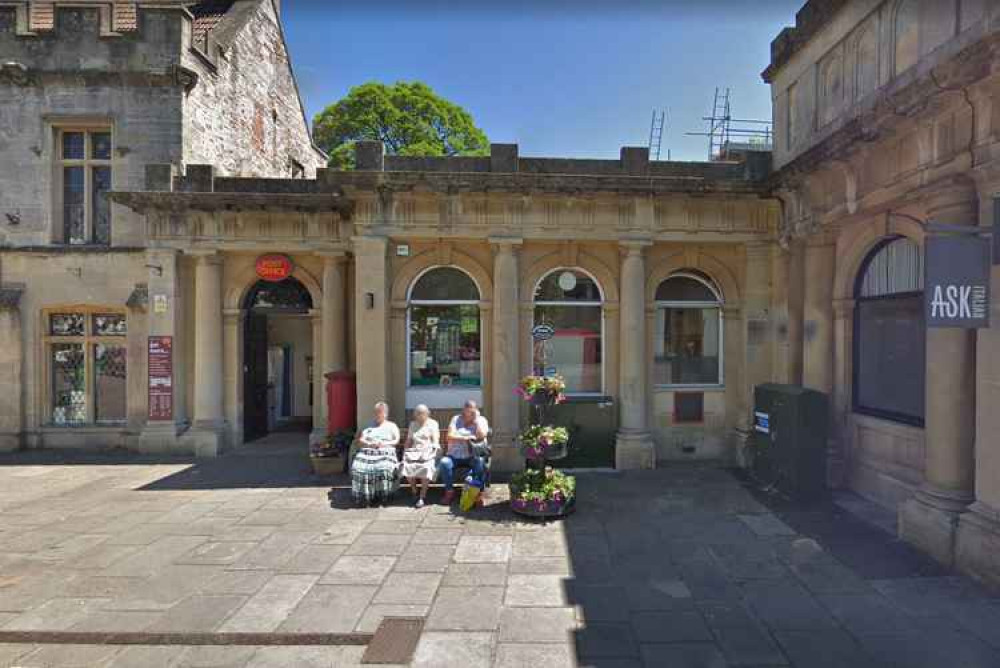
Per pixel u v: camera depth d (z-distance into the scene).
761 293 8.53
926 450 5.29
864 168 6.12
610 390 8.71
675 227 8.40
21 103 10.16
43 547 5.36
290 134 15.08
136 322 10.09
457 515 6.28
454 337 8.75
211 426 9.79
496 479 7.73
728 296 8.77
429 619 4.02
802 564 4.95
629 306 8.41
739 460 8.54
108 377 10.42
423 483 6.57
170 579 4.67
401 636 3.80
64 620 4.01
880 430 6.58
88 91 10.18
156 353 9.73
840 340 7.20
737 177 8.63
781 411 7.04
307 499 6.90
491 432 8.41
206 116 11.03
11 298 9.93
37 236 10.18
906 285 6.27
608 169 8.45
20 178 10.16
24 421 10.18
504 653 3.61
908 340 6.25
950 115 4.79
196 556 5.14
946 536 4.83
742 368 8.68
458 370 8.77
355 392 8.69
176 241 9.69
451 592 4.44
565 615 4.09
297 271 10.07
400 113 23.44
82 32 10.13
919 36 5.29
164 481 7.83
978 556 4.53
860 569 4.83
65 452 9.88
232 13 12.97
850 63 6.52
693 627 3.92
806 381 7.57
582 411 8.55
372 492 6.59
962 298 4.38
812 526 5.90
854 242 6.86
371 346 8.14
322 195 9.16
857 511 6.36
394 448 6.90
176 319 9.84
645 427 8.55
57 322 10.40
